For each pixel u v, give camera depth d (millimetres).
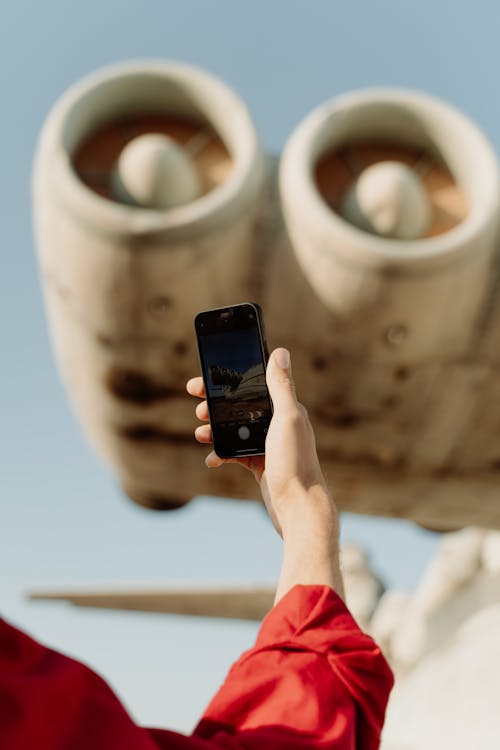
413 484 8133
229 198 6348
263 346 1582
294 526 1112
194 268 6438
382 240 6551
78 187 6398
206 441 1588
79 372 7508
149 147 6445
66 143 6699
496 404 7145
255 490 8625
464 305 6605
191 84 6879
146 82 6895
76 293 6707
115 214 6242
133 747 674
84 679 688
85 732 657
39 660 680
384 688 962
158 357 6980
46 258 6863
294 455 1164
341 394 7121
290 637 983
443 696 17484
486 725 15727
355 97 6941
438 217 6941
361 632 984
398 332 6605
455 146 6875
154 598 18641
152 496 9398
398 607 20000
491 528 9031
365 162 7176
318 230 6410
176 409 7488
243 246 6555
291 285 6668
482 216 6445
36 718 624
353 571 20844
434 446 7578
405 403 7148
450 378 6965
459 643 18125
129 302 6598
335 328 6695
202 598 18250
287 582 1062
